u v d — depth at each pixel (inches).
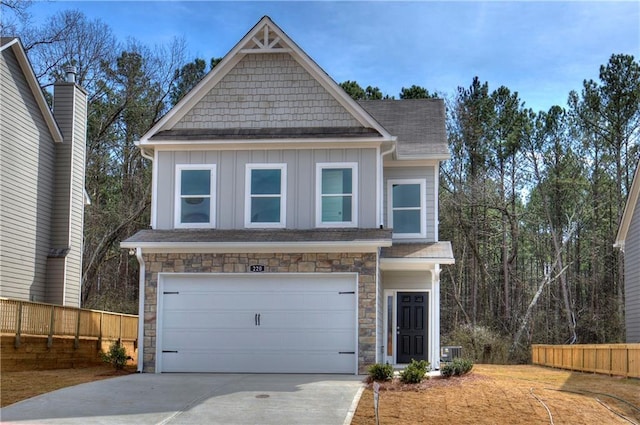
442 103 1000.2
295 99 756.0
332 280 681.0
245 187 735.1
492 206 1547.7
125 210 1503.4
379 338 717.3
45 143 898.1
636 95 1475.1
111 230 1504.7
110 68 1525.6
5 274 794.2
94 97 1515.7
